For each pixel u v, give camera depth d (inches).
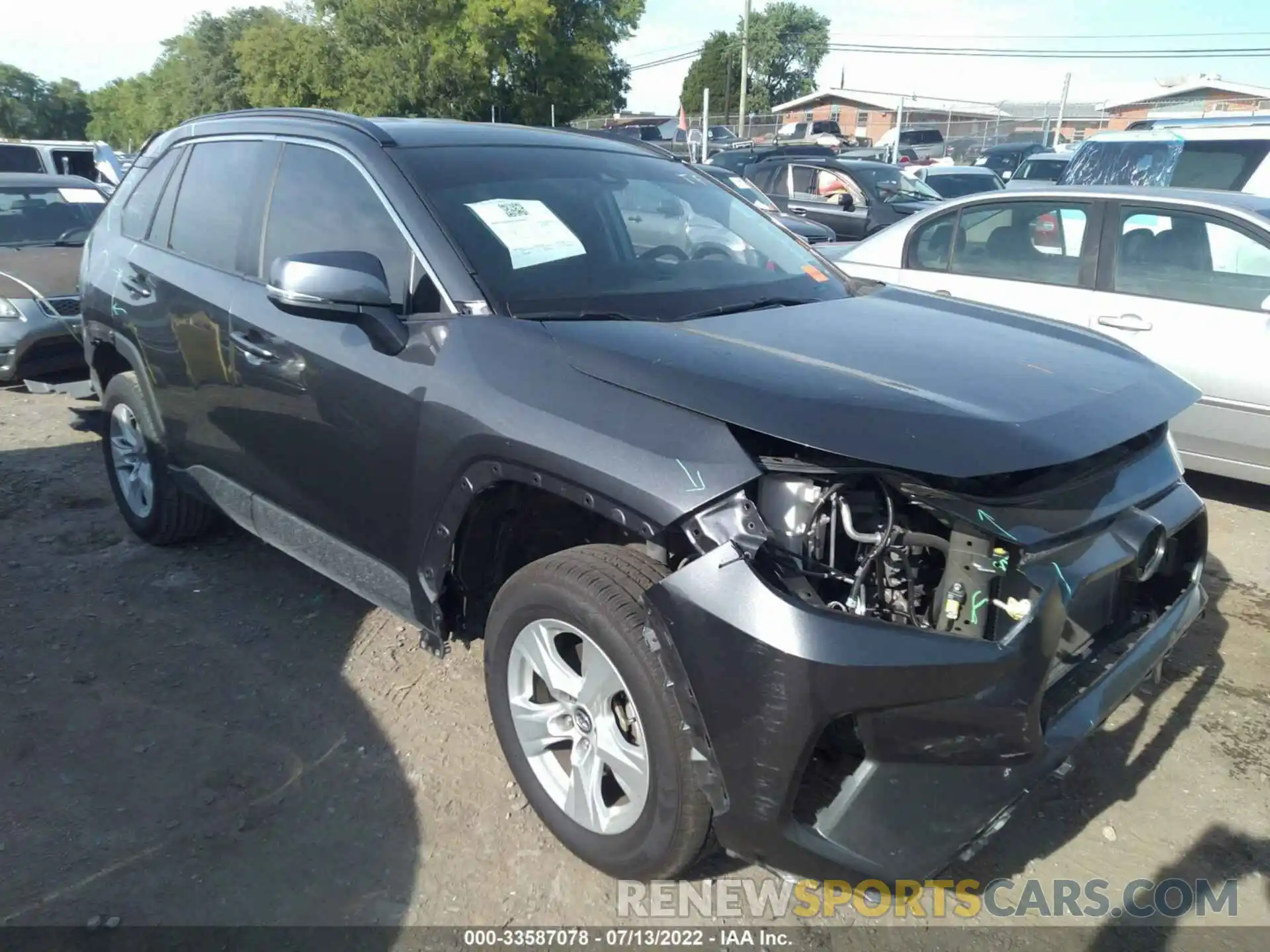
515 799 115.3
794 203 530.3
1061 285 224.4
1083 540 92.7
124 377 175.5
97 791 116.2
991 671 82.9
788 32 2706.7
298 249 133.8
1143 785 118.8
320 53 1508.4
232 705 133.3
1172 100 1518.2
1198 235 206.7
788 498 87.1
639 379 95.3
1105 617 102.0
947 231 247.6
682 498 87.3
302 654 145.9
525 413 99.7
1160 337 206.8
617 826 98.2
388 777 118.8
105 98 3346.5
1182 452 208.5
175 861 105.4
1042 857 107.6
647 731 91.0
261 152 146.6
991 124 1505.9
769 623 81.9
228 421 144.9
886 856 83.7
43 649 146.6
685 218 140.7
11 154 642.2
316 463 128.4
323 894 101.4
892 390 92.7
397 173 124.3
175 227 162.6
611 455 92.2
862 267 262.5
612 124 1526.8
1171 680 140.9
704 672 84.9
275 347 130.9
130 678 139.5
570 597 95.5
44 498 208.7
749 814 85.2
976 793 86.3
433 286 115.3
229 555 179.3
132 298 165.2
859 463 85.4
